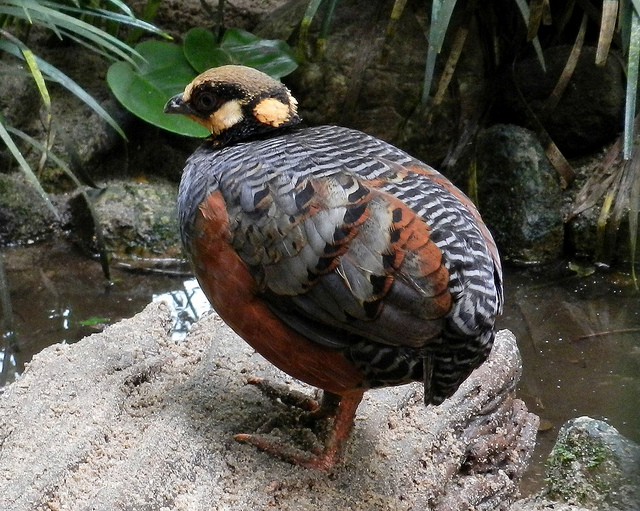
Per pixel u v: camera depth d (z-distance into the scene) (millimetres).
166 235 6480
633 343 5516
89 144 6809
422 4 7020
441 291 2584
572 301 6078
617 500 3557
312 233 2678
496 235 6770
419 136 7031
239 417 3301
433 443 3312
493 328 2752
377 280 2609
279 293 2783
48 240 6562
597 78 6781
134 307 5824
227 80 3186
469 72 7035
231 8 7348
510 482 3590
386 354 2732
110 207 6539
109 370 3459
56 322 5582
